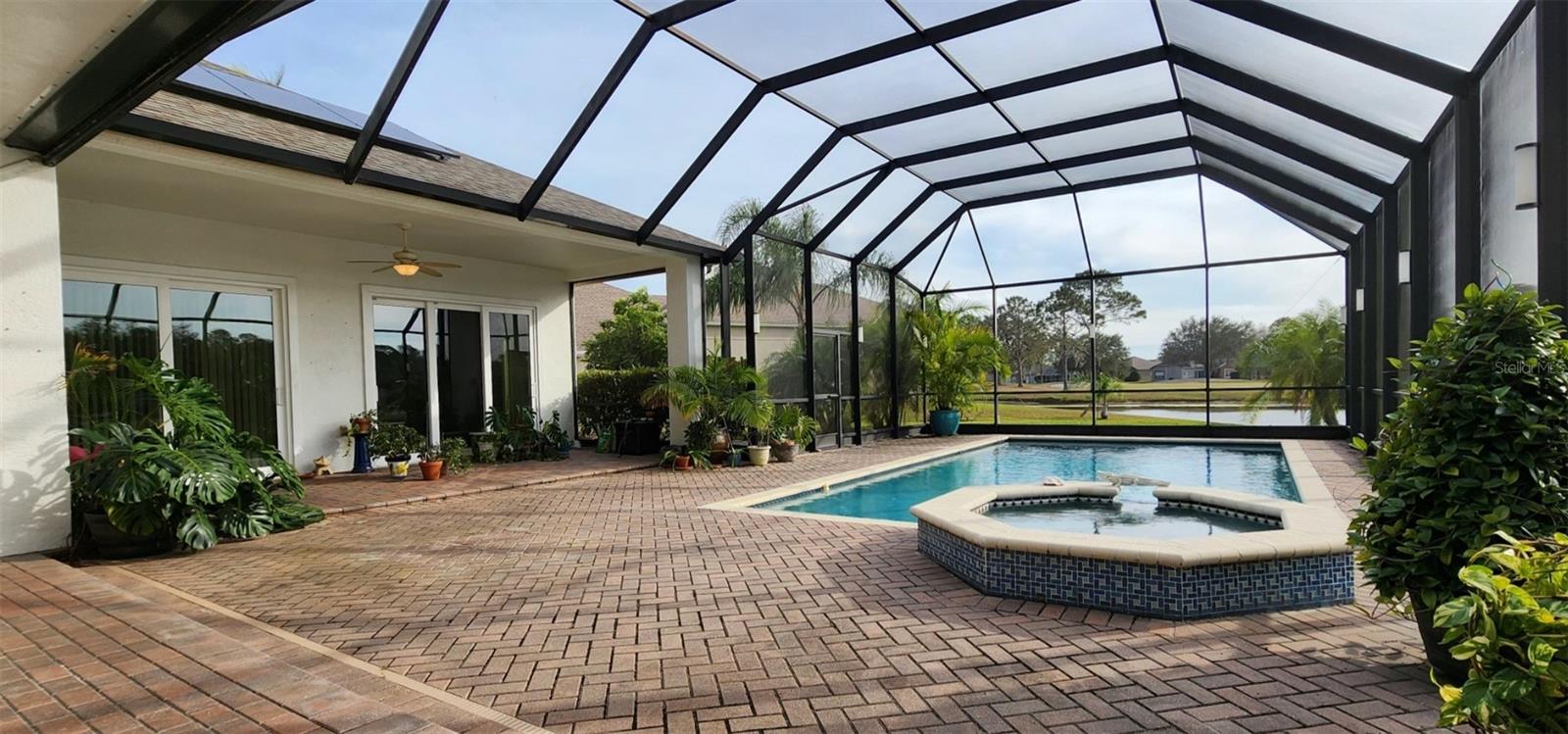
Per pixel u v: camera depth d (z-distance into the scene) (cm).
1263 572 364
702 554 504
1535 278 436
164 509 521
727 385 1030
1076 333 1396
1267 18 568
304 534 596
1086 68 746
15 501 503
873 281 1377
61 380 523
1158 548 361
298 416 922
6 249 500
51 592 393
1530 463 255
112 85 406
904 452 1162
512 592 419
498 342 1185
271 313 912
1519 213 457
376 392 1013
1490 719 141
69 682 262
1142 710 256
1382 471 298
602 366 1967
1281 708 255
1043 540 385
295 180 656
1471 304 286
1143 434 1331
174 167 616
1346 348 1155
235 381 876
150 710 236
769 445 1062
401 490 801
